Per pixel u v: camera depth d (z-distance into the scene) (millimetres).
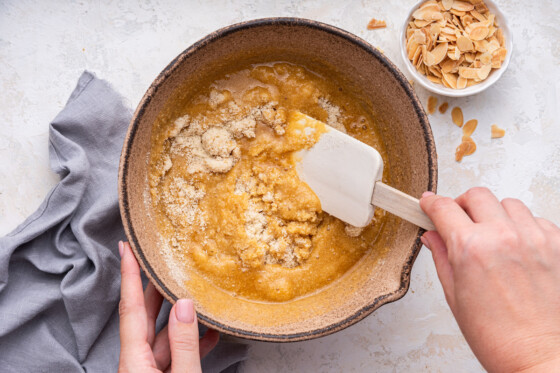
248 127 546
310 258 545
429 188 488
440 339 583
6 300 550
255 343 586
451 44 568
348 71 539
